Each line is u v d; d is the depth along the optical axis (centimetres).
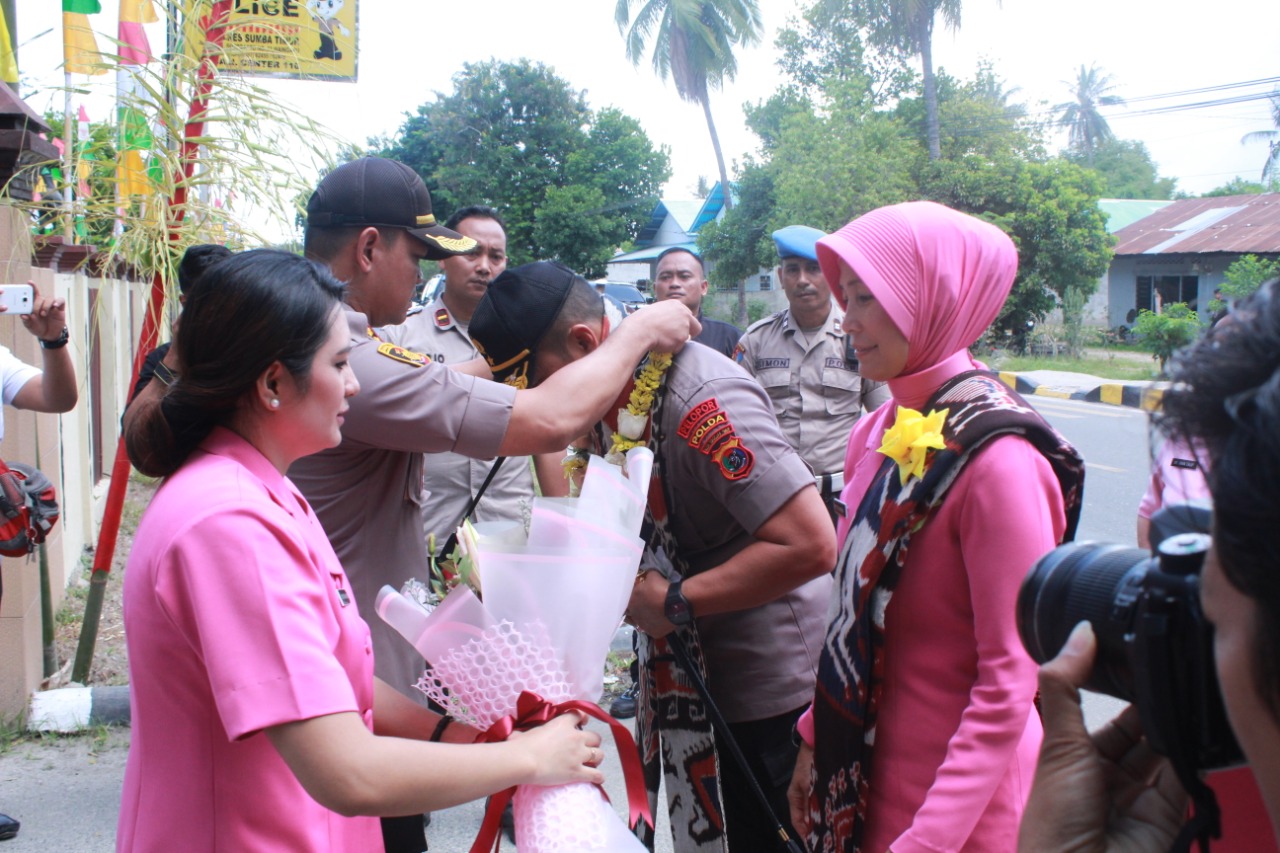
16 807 338
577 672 163
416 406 199
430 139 3459
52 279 475
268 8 408
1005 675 152
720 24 2808
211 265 142
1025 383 1648
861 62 2573
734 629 219
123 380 770
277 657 128
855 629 169
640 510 175
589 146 3416
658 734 229
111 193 402
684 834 222
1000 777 151
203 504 133
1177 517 85
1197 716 75
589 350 215
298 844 137
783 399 447
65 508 552
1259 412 63
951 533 160
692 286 523
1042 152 2347
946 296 171
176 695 135
